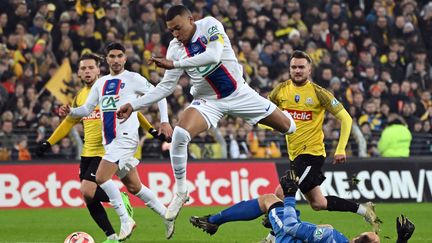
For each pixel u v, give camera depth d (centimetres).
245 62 3944
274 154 3538
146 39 4012
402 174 3519
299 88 2145
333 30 4291
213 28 1761
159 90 1830
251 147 3519
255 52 4012
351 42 4312
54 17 3975
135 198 3331
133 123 2081
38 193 3256
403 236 1667
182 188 1888
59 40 3875
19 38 3825
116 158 2056
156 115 3522
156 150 3453
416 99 4016
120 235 2047
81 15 3975
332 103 2133
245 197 3381
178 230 2530
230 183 3384
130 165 2109
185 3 4181
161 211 2180
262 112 1855
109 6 4016
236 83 1820
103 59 2283
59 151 3369
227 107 1830
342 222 2780
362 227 2636
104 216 2127
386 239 2292
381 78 4072
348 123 2138
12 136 3350
